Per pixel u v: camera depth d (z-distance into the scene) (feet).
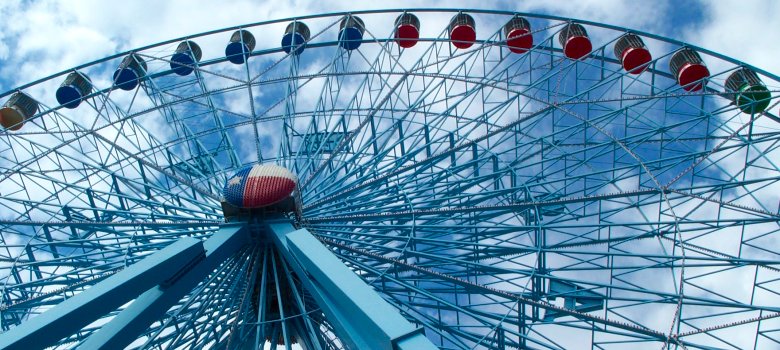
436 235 77.77
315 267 51.39
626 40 87.81
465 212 73.67
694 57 83.82
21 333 45.44
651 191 70.85
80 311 48.39
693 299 63.52
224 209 70.28
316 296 55.88
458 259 70.59
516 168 79.97
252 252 70.59
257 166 71.00
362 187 75.77
